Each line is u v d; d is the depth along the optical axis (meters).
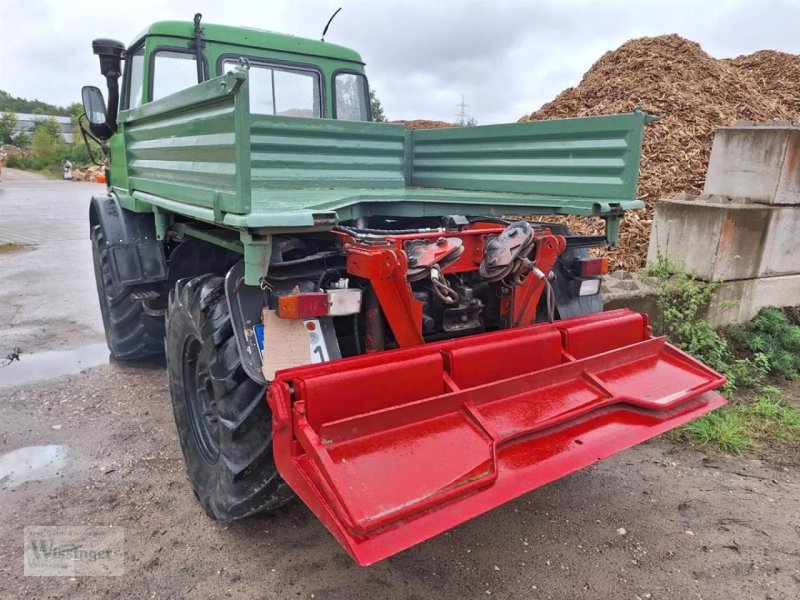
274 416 1.93
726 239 4.52
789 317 5.08
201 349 2.46
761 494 2.95
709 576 2.36
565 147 3.09
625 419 2.39
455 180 3.84
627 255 5.41
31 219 13.92
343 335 2.49
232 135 1.87
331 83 4.23
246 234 1.87
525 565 2.41
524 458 2.07
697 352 4.29
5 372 4.37
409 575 2.34
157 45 3.61
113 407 3.80
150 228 3.98
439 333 2.65
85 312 5.99
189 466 2.77
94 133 4.66
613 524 2.70
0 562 2.36
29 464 3.11
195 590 2.24
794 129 4.61
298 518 2.70
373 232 2.34
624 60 7.39
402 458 1.87
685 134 6.02
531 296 2.61
